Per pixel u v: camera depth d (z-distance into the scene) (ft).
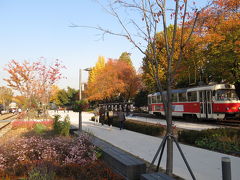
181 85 103.86
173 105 80.94
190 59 61.62
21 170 18.25
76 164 18.92
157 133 41.65
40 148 22.26
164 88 92.22
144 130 45.34
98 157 21.35
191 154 25.70
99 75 160.86
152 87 111.75
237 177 17.54
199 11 17.35
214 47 55.52
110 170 17.69
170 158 16.52
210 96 63.36
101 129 53.11
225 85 61.41
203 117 65.98
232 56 52.85
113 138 38.73
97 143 24.85
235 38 51.85
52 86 76.84
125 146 31.22
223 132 30.58
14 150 21.88
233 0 45.91
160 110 92.27
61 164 19.61
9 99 290.76
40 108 72.33
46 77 69.67
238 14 49.21
